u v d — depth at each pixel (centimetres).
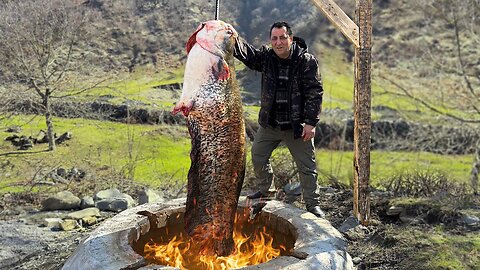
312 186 412
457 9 1294
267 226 352
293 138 399
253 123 864
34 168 966
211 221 283
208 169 278
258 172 406
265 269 267
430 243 434
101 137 1137
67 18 1272
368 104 455
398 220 498
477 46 1314
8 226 579
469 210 503
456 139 1298
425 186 643
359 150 466
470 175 1071
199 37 271
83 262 283
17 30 1146
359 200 475
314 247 296
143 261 277
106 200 644
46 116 1111
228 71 272
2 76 1156
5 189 821
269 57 382
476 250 422
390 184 682
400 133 1370
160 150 1066
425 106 1277
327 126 1391
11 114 1145
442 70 1298
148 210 346
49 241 534
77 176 902
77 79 1262
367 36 443
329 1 443
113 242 297
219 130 273
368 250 439
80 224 586
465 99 1255
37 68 1162
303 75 375
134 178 872
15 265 477
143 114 1246
